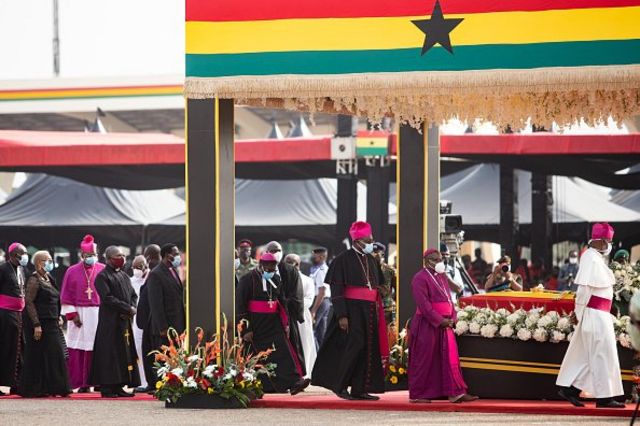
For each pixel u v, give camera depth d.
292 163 39.88
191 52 19.22
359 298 20.23
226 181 20.06
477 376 20.31
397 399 20.50
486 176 41.94
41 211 42.91
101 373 22.56
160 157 38.88
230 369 19.92
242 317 21.73
